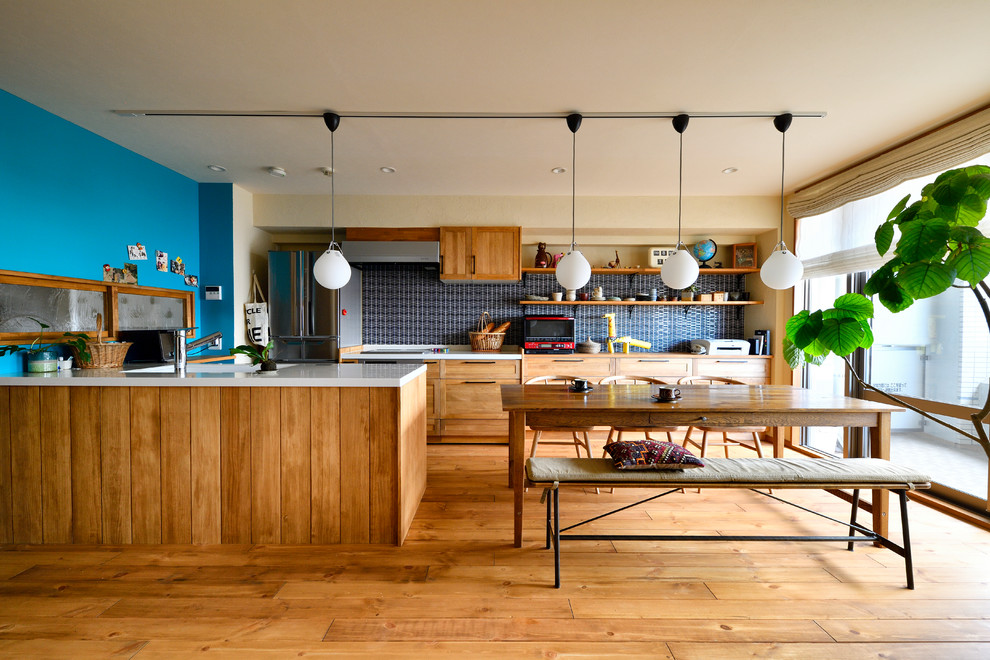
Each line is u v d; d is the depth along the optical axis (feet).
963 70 7.07
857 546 7.43
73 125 9.07
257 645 5.11
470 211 14.28
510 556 7.07
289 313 13.79
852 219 11.28
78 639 5.19
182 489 7.42
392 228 14.32
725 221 14.24
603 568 6.73
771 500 9.41
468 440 13.94
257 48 6.62
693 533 7.84
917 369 9.90
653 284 15.90
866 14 5.80
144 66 7.08
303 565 6.79
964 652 5.05
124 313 10.41
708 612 5.72
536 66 7.07
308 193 14.02
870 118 8.73
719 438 14.12
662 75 7.30
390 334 15.94
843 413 7.68
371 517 7.43
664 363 14.32
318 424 7.38
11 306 7.92
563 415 7.57
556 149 10.36
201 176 12.42
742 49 6.59
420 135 9.64
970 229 3.89
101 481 7.40
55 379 7.24
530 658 4.92
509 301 15.93
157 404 7.36
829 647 5.12
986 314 3.90
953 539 7.59
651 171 11.87
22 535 7.44
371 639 5.21
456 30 6.19
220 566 6.76
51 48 6.59
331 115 8.59
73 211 9.07
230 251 12.98
